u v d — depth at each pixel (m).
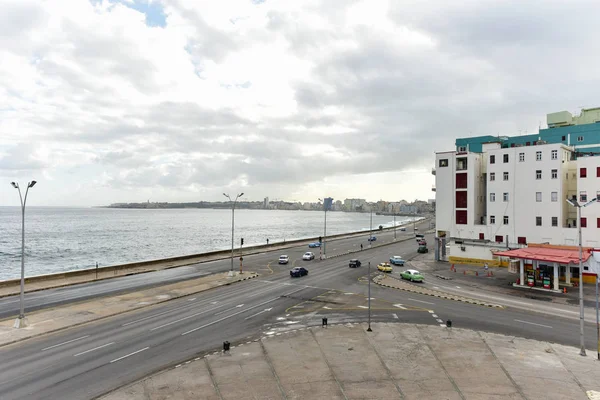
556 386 20.72
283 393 19.86
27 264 89.31
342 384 20.92
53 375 21.84
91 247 120.94
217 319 33.50
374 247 99.19
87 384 20.72
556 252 48.59
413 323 32.22
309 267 64.69
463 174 67.50
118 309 36.41
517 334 29.36
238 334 29.39
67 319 32.84
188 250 120.19
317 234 190.75
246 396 19.50
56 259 97.00
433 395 19.73
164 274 57.62
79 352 25.48
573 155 63.22
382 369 22.91
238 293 44.16
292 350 25.91
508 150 61.53
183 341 27.78
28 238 144.62
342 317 34.09
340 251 89.56
